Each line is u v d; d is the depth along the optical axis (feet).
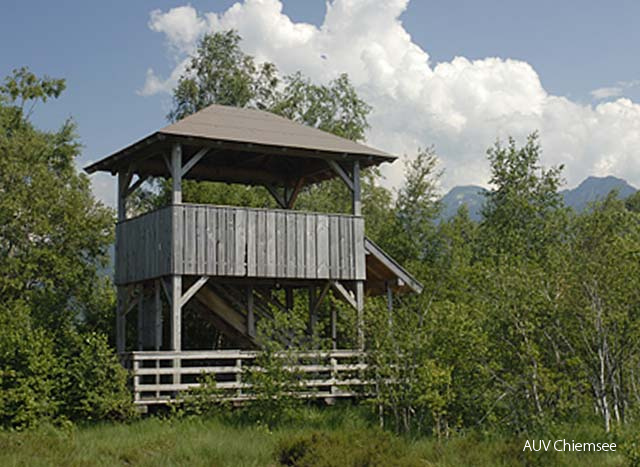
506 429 56.13
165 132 65.67
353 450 47.91
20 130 108.37
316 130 77.51
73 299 96.48
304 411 63.31
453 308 59.57
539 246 101.76
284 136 72.28
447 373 55.57
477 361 58.39
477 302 62.95
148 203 119.03
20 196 89.61
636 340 57.98
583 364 57.98
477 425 57.00
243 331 78.07
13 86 114.42
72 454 47.67
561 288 60.39
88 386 59.72
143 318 77.71
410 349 57.82
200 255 67.15
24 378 57.52
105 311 92.17
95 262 100.17
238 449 49.29
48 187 92.89
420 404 56.44
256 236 69.77
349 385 61.93
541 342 61.16
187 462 46.21
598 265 58.65
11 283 87.04
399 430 57.88
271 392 60.64
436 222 118.52
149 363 77.30
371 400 57.26
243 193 108.88
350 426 58.70
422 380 55.77
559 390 57.16
